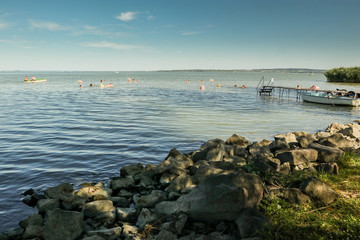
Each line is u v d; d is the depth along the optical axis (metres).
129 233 5.89
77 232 5.83
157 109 29.86
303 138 12.52
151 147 14.62
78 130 18.69
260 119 24.44
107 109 29.62
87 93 51.72
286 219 5.68
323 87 72.44
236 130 19.19
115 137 16.70
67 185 8.01
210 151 10.75
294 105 37.56
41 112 27.03
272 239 5.07
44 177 10.20
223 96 48.25
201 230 5.86
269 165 9.04
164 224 5.83
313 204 6.42
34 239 5.74
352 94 39.19
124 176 9.67
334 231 5.25
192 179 8.44
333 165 8.57
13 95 46.09
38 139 16.05
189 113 27.17
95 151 13.75
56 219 5.87
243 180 6.34
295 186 7.58
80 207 7.24
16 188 9.12
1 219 7.02
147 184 9.09
